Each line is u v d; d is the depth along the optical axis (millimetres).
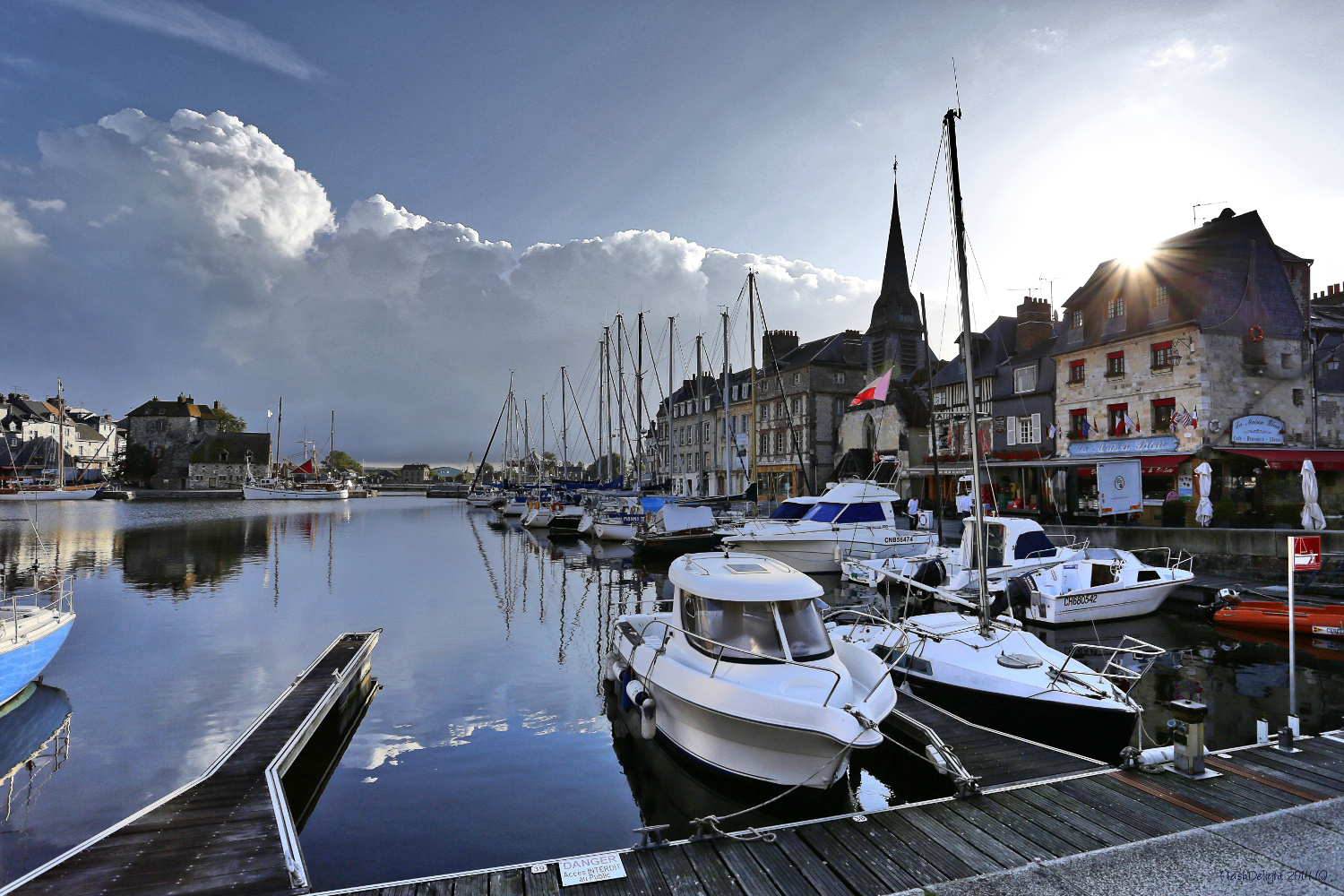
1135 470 24109
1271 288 25703
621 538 37688
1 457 99938
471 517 65875
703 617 8609
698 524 28750
